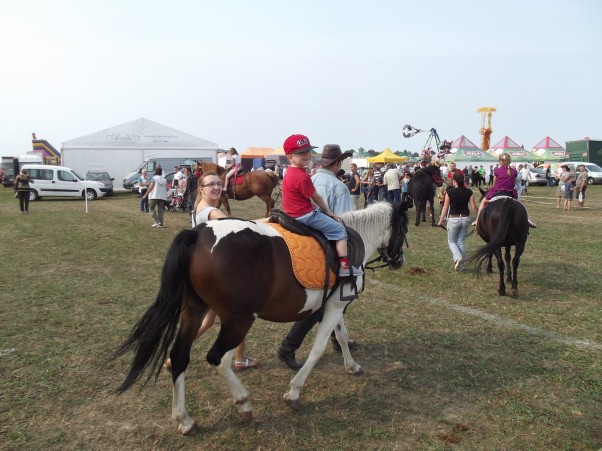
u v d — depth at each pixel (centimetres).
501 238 689
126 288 738
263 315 367
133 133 2966
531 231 1345
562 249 1075
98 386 428
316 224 384
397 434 361
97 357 486
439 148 2892
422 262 955
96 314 613
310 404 406
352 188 1594
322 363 487
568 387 435
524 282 795
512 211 700
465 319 612
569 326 586
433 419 382
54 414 382
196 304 358
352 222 446
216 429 367
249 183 1449
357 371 458
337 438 356
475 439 355
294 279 362
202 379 449
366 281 808
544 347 521
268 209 1473
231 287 333
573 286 765
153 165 2877
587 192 2852
